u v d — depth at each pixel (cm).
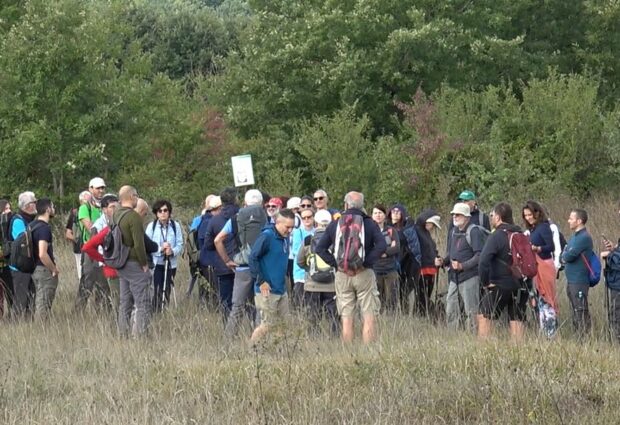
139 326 3978
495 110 8788
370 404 2822
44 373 3375
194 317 4162
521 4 10819
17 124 7819
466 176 8012
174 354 3625
